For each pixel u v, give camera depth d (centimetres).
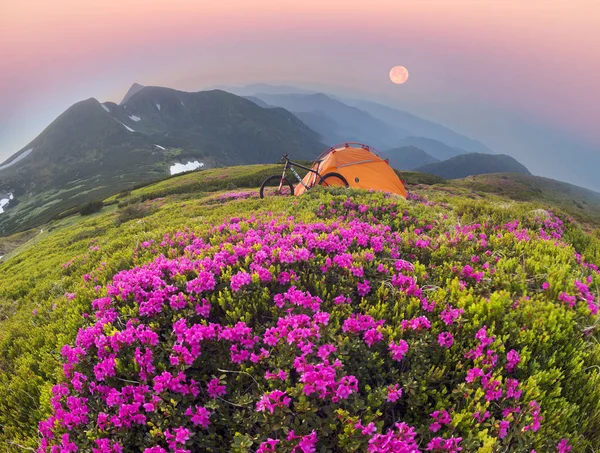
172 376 383
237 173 6228
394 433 321
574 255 699
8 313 1238
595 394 383
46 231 5147
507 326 429
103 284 736
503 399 352
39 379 543
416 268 566
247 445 301
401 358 387
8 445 432
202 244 785
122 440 334
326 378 341
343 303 471
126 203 4672
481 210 1163
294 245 640
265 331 432
